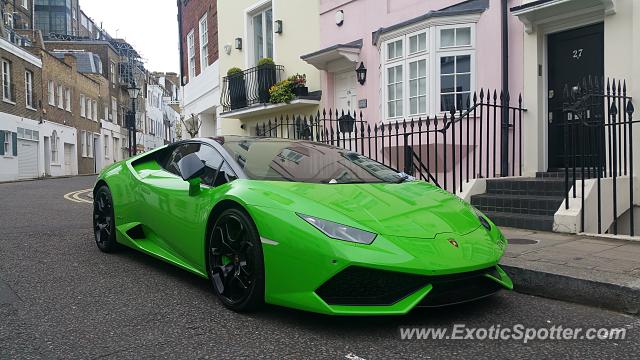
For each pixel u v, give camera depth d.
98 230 5.55
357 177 4.23
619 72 6.63
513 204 6.56
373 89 9.77
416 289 3.05
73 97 31.84
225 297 3.64
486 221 3.90
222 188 3.83
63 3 50.88
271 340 3.07
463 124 8.25
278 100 11.33
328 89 10.92
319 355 2.86
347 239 3.04
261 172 3.97
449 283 3.16
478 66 8.08
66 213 8.52
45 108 27.31
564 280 3.94
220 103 14.63
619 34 6.61
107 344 3.01
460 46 8.16
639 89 6.40
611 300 3.71
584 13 6.97
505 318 3.52
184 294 3.99
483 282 3.39
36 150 26.12
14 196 11.95
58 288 4.15
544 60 7.60
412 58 8.66
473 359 2.83
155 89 61.59
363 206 3.42
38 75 26.39
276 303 3.24
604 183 6.10
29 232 6.65
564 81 7.48
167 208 4.39
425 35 8.42
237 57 14.21
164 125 68.81
